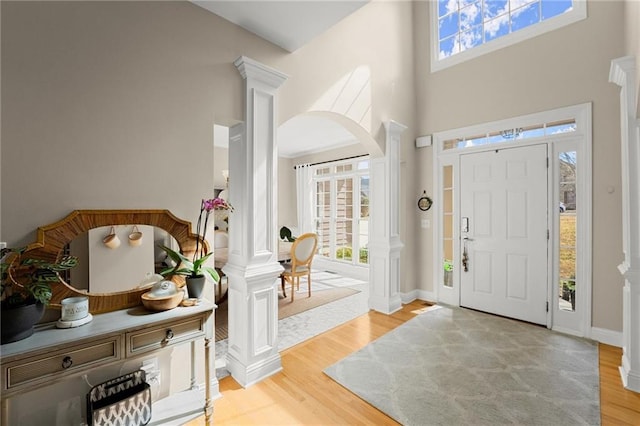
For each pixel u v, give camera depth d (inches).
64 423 60.5
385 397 77.9
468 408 73.3
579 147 114.1
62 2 57.7
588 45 112.1
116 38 64.0
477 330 119.0
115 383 63.7
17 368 45.8
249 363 84.0
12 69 52.7
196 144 75.9
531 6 127.8
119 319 58.8
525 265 127.4
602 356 97.8
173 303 64.2
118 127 64.2
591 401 75.1
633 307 79.9
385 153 139.5
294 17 80.6
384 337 113.7
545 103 121.8
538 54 124.0
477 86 140.8
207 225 78.0
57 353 49.1
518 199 129.0
